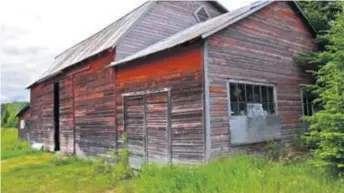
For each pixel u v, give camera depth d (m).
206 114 8.11
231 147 8.54
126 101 11.10
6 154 16.94
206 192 5.95
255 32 10.04
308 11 14.57
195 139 8.36
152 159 9.77
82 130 14.01
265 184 5.97
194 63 8.53
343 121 6.26
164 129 9.38
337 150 6.13
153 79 9.89
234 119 8.76
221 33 8.81
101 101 12.59
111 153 11.72
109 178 9.33
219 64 8.62
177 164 8.84
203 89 8.22
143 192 6.86
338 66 6.90
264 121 9.73
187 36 9.27
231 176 6.45
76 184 8.84
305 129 11.37
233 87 8.98
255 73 9.76
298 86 11.55
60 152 16.05
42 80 18.41
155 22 13.60
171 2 14.42
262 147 9.48
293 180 6.19
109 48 11.80
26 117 23.69
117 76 11.63
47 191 8.21
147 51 10.39
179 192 6.27
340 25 7.44
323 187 5.75
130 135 10.84
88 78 13.64
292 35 11.80
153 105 9.86
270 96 10.30
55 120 17.59
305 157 8.74
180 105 8.88
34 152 17.84
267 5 10.45
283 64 11.05
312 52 12.01
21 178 10.04
